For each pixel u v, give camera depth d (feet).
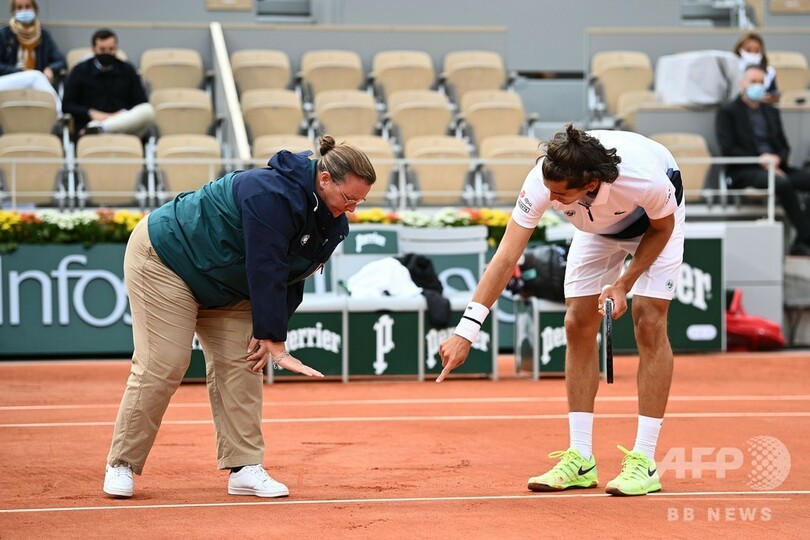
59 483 31.35
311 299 59.98
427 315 61.16
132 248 29.17
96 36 84.38
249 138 86.94
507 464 34.53
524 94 115.96
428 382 60.39
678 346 72.28
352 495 29.43
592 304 30.40
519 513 26.89
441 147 84.07
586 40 100.63
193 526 25.41
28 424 43.96
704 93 88.43
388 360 60.70
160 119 84.99
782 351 75.36
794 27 113.39
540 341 61.26
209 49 97.81
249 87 93.25
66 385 57.77
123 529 25.11
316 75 93.76
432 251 66.59
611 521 25.91
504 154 82.28
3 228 69.36
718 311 72.64
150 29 96.78
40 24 89.51
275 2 115.44
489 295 28.27
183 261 28.55
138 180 76.13
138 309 29.12
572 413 30.78
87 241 70.33
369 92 95.45
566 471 30.12
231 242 28.17
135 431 29.07
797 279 79.51
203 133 86.02
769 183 79.66
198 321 29.84
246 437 29.40
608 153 27.02
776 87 93.35
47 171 75.15
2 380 60.03
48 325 70.13
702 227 72.59
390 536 24.34
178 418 45.52
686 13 121.49
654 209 27.94
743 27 116.26
